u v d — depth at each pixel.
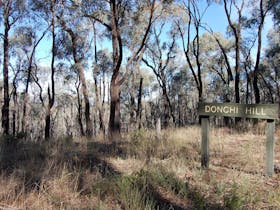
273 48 30.70
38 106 42.28
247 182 4.85
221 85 27.59
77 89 32.94
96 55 26.50
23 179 4.68
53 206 3.83
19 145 8.45
